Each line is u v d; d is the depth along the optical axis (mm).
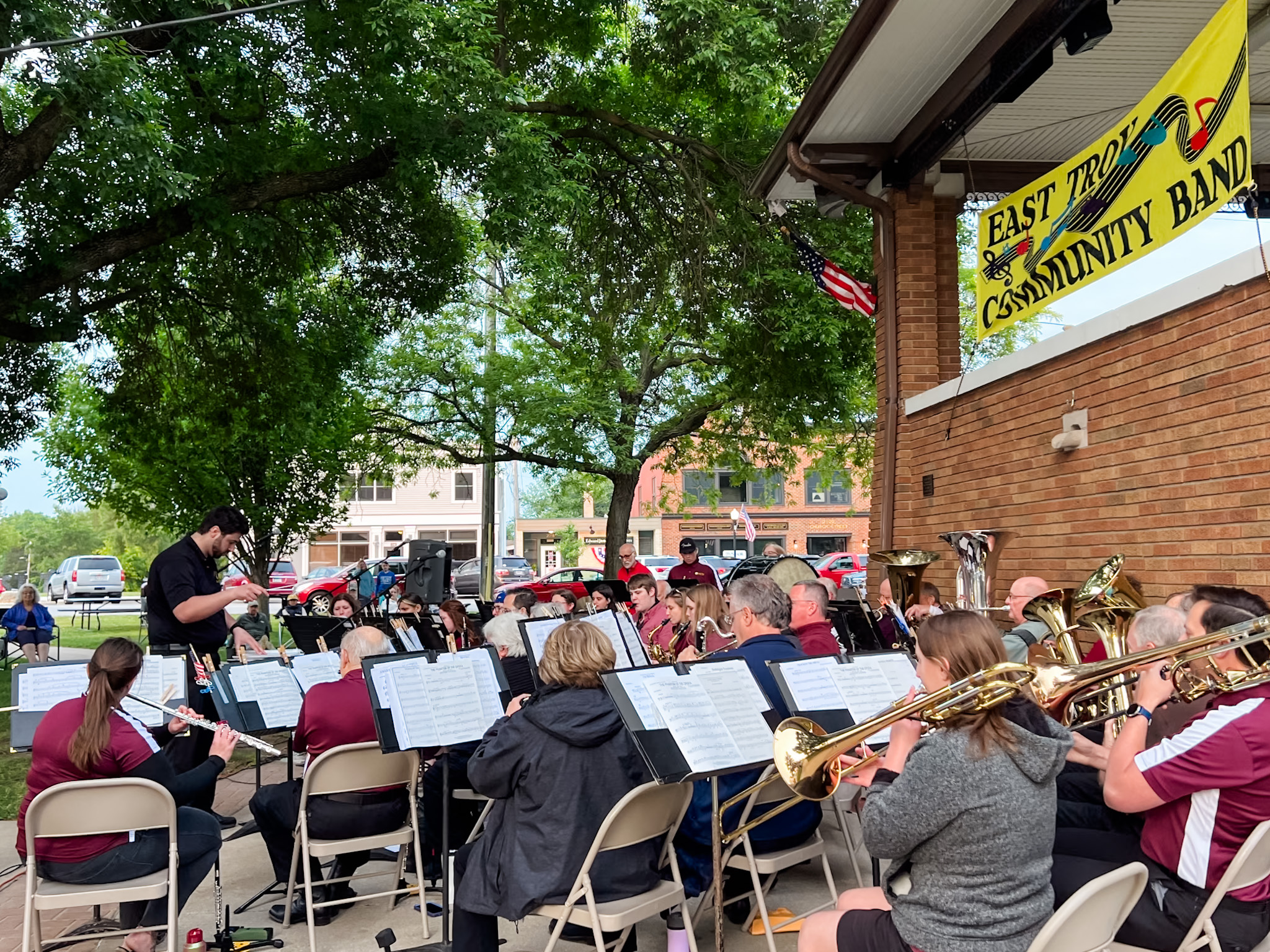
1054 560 6770
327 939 4340
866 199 8789
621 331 17984
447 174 11508
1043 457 6898
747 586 4539
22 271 9500
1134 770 2863
